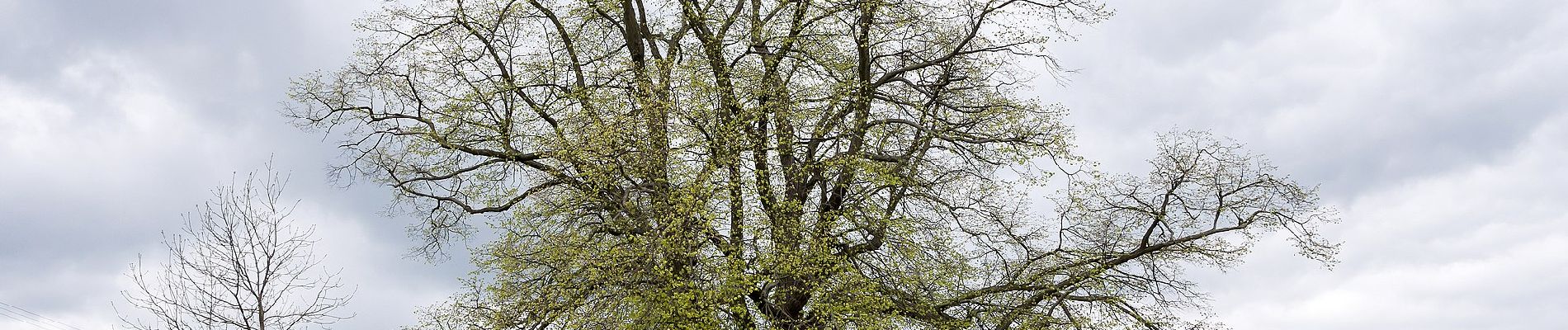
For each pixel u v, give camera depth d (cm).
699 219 1812
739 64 2106
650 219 1845
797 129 2000
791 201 1906
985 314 2028
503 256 1897
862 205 1998
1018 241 2145
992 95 2156
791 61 2117
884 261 2017
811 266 1853
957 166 2123
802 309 1973
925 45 2152
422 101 2108
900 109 2178
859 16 2102
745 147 1938
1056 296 2055
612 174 1853
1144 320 2056
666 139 1873
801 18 2062
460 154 2117
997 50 2127
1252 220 2123
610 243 1867
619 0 2139
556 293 1864
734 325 1866
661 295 1745
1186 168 2156
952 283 1986
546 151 1947
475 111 2042
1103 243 2169
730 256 1822
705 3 2206
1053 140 2078
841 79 2086
